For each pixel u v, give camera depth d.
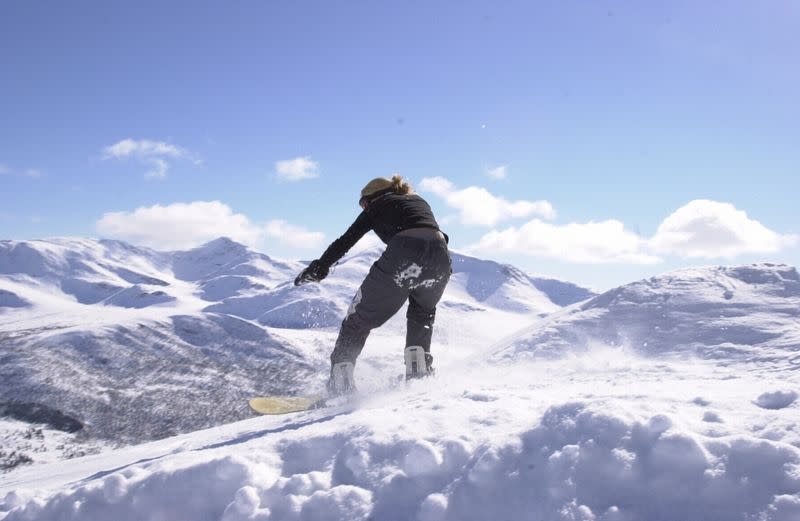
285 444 2.48
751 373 3.53
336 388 3.95
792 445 1.77
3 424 101.19
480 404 2.64
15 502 2.49
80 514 2.29
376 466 2.19
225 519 2.11
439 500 1.96
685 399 2.37
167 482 2.27
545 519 1.80
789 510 1.56
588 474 1.86
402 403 3.13
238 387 125.06
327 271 4.23
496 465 2.00
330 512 2.04
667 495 1.73
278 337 154.50
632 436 1.91
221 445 3.15
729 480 1.70
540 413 2.40
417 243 3.88
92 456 4.62
